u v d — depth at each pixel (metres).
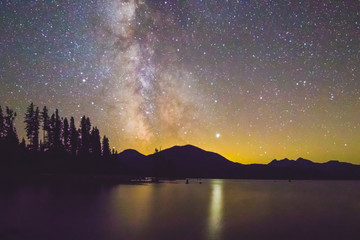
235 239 13.36
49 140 64.44
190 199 32.72
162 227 15.59
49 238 12.47
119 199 28.83
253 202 31.64
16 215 17.70
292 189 63.47
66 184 45.50
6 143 53.34
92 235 13.19
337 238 14.23
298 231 15.71
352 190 65.19
